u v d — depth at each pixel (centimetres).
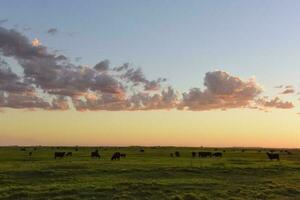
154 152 14225
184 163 7131
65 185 4259
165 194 3866
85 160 8294
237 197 3906
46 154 11569
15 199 3609
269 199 3916
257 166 6494
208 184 4556
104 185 4241
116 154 8644
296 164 7419
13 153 12088
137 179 4884
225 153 14012
